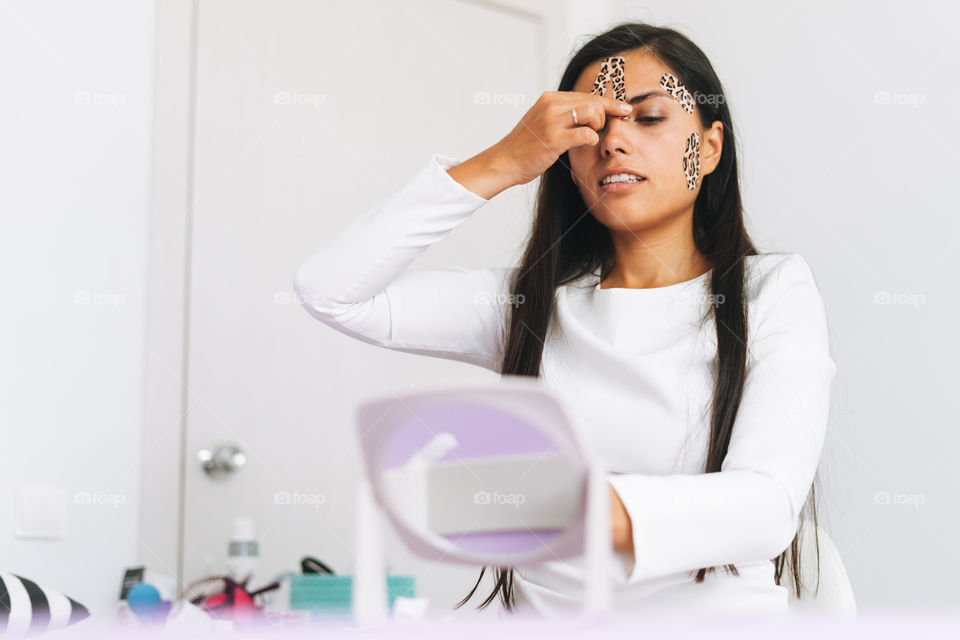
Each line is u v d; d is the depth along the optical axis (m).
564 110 1.09
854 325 2.25
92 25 2.10
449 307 1.27
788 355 1.05
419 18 2.53
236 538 2.06
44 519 1.92
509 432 0.57
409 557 2.19
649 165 1.15
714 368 1.09
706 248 1.23
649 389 1.09
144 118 2.16
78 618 1.52
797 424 0.96
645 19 2.76
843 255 2.29
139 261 2.12
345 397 2.32
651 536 0.71
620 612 0.99
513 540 0.58
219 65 2.25
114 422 2.05
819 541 1.34
